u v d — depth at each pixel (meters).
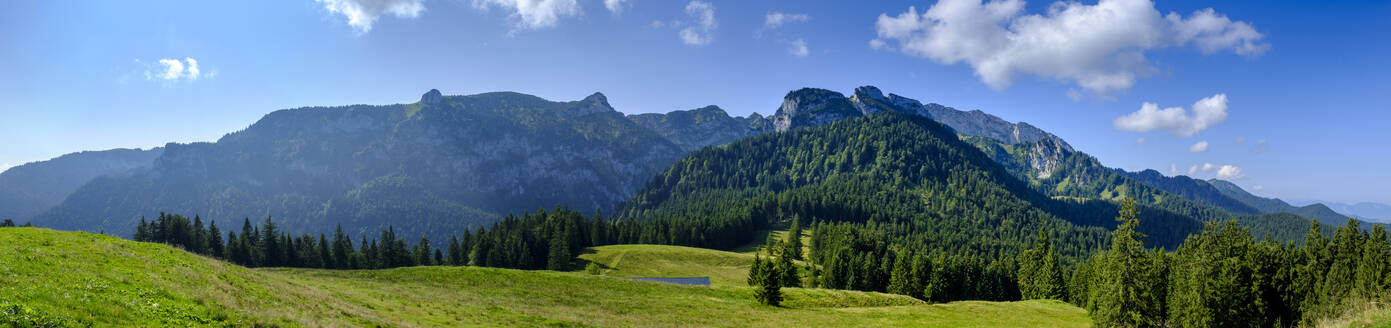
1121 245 66.12
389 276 66.44
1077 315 83.31
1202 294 67.12
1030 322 72.44
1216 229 80.62
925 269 119.56
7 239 29.27
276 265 140.12
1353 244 76.00
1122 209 66.81
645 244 178.25
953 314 73.31
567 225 159.50
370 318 31.06
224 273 33.44
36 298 19.17
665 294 71.94
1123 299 64.38
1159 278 73.94
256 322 23.42
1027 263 120.25
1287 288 70.38
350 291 43.38
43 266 23.84
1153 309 64.56
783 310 68.06
